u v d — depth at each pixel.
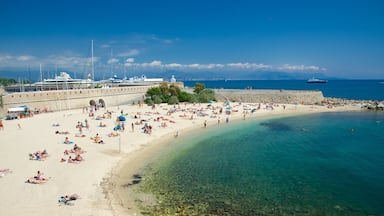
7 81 126.81
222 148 39.53
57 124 49.56
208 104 87.44
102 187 24.06
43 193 22.08
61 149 34.41
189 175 28.05
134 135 43.94
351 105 91.81
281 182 26.66
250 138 46.59
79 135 41.91
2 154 31.81
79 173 26.75
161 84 97.88
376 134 50.62
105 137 41.69
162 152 36.41
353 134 50.56
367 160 34.31
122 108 74.06
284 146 41.22
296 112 79.56
